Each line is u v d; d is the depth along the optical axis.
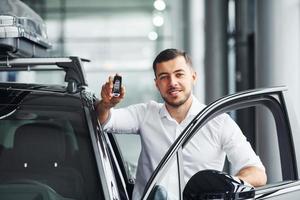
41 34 3.48
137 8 22.31
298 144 3.09
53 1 21.94
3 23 2.92
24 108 2.72
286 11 7.54
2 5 3.07
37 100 2.78
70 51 22.34
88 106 2.75
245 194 2.46
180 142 2.56
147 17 22.41
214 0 12.10
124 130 3.30
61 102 2.76
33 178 2.58
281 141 3.12
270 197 2.95
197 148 3.18
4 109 2.71
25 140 2.67
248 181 2.93
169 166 2.52
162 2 22.28
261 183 2.98
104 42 22.47
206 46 12.23
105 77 22.66
